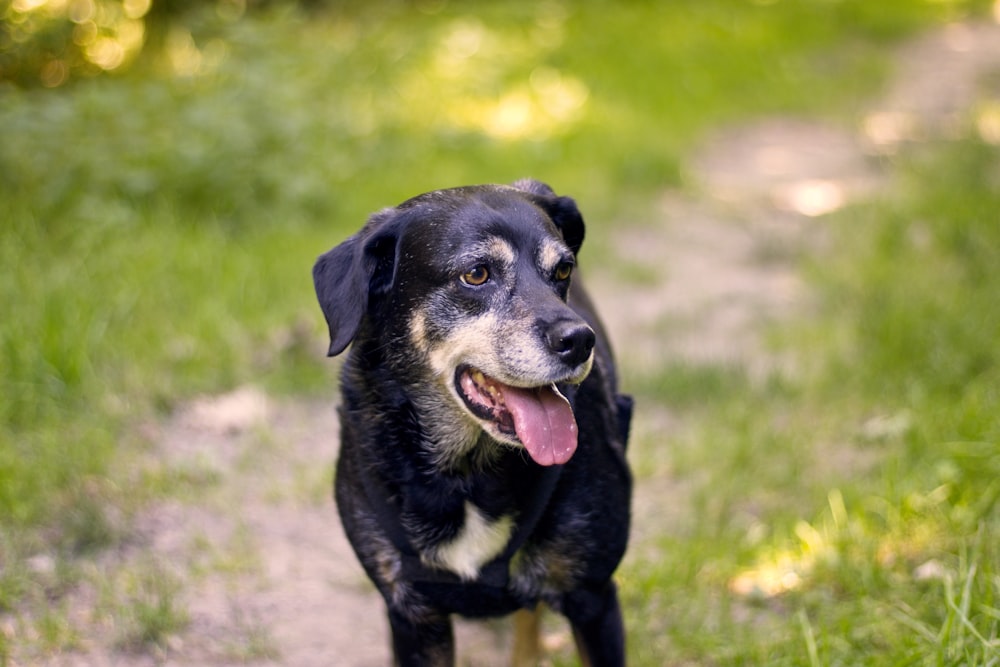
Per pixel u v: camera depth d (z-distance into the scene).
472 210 3.07
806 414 5.17
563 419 2.90
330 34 11.27
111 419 5.03
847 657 3.40
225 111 7.64
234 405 5.30
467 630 3.95
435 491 3.01
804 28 14.34
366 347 3.16
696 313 6.49
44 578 4.00
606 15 13.72
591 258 7.20
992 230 6.87
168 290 6.09
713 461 4.80
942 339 5.44
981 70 13.05
